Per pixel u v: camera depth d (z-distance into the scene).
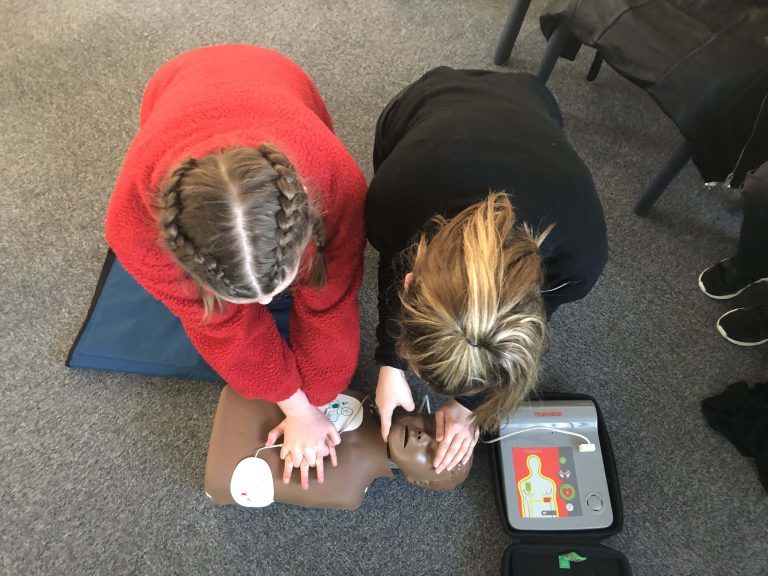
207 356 0.84
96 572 1.10
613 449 1.23
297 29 1.67
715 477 1.20
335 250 0.75
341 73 1.61
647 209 1.43
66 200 1.42
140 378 1.25
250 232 0.55
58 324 1.29
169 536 1.13
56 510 1.14
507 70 1.63
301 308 0.82
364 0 1.73
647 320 1.35
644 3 1.12
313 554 1.13
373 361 1.29
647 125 1.57
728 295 1.34
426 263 0.60
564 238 0.71
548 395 1.19
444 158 0.70
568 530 1.09
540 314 0.62
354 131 1.53
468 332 0.57
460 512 1.17
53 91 1.55
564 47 1.38
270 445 1.07
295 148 0.68
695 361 1.31
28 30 1.64
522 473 1.13
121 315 1.27
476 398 0.83
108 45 1.63
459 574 1.12
